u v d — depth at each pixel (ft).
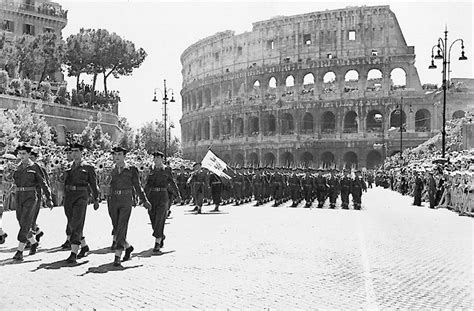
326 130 369.09
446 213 119.65
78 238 50.96
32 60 278.87
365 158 350.43
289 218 99.96
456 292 39.88
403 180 213.25
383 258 55.21
